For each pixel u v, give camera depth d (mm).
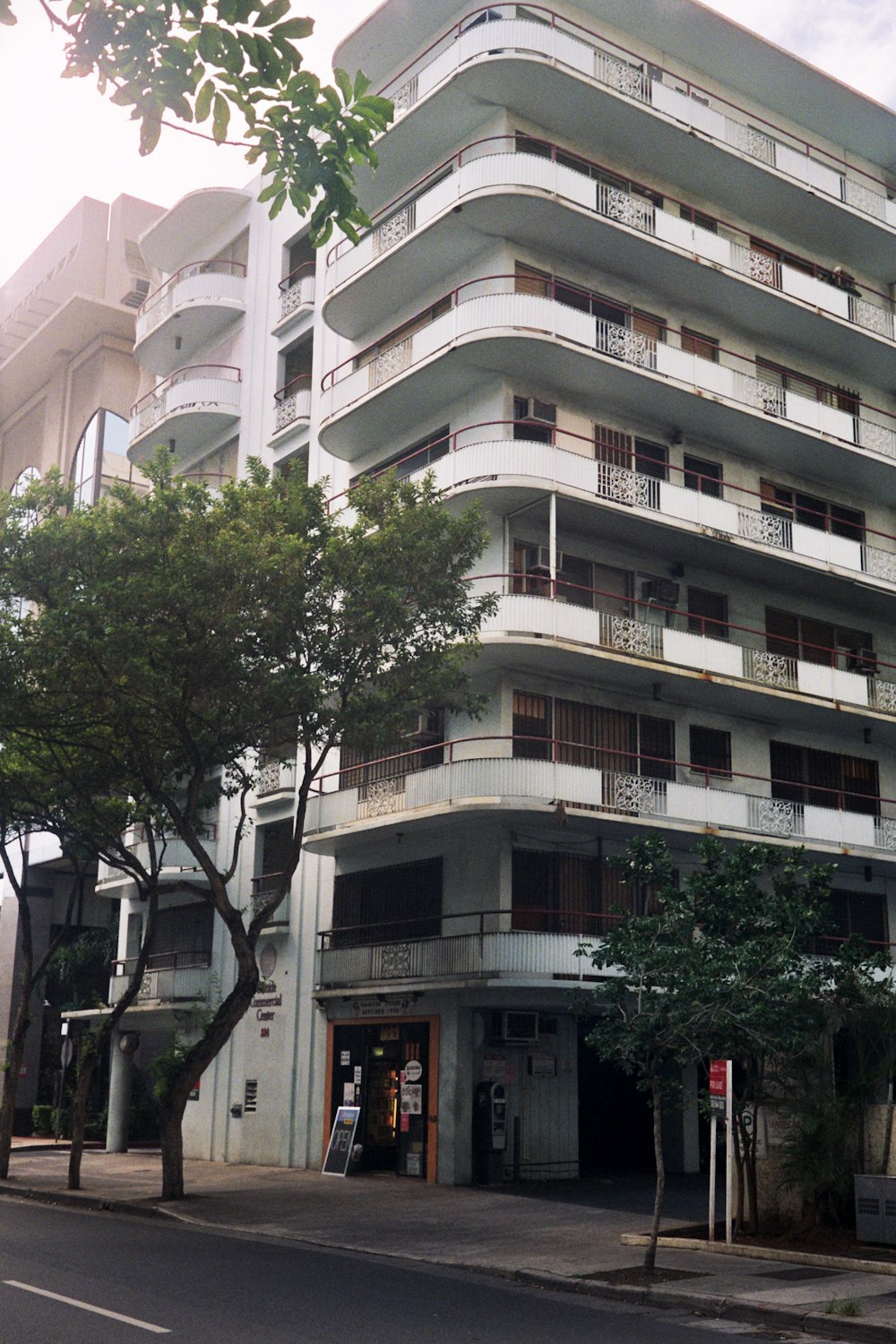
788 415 30719
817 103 33656
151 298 39781
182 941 35656
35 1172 29125
